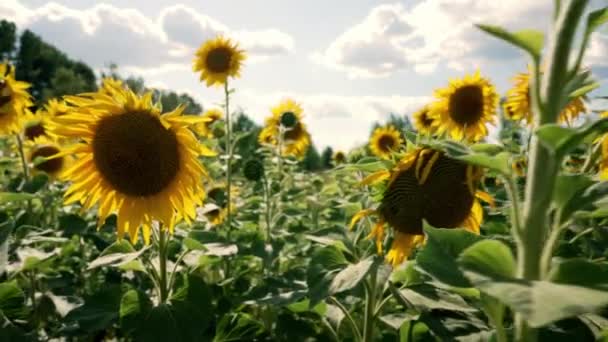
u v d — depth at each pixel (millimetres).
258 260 5730
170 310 3381
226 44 8648
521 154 4098
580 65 1341
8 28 78125
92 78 87875
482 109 7062
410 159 3059
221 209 6496
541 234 1396
